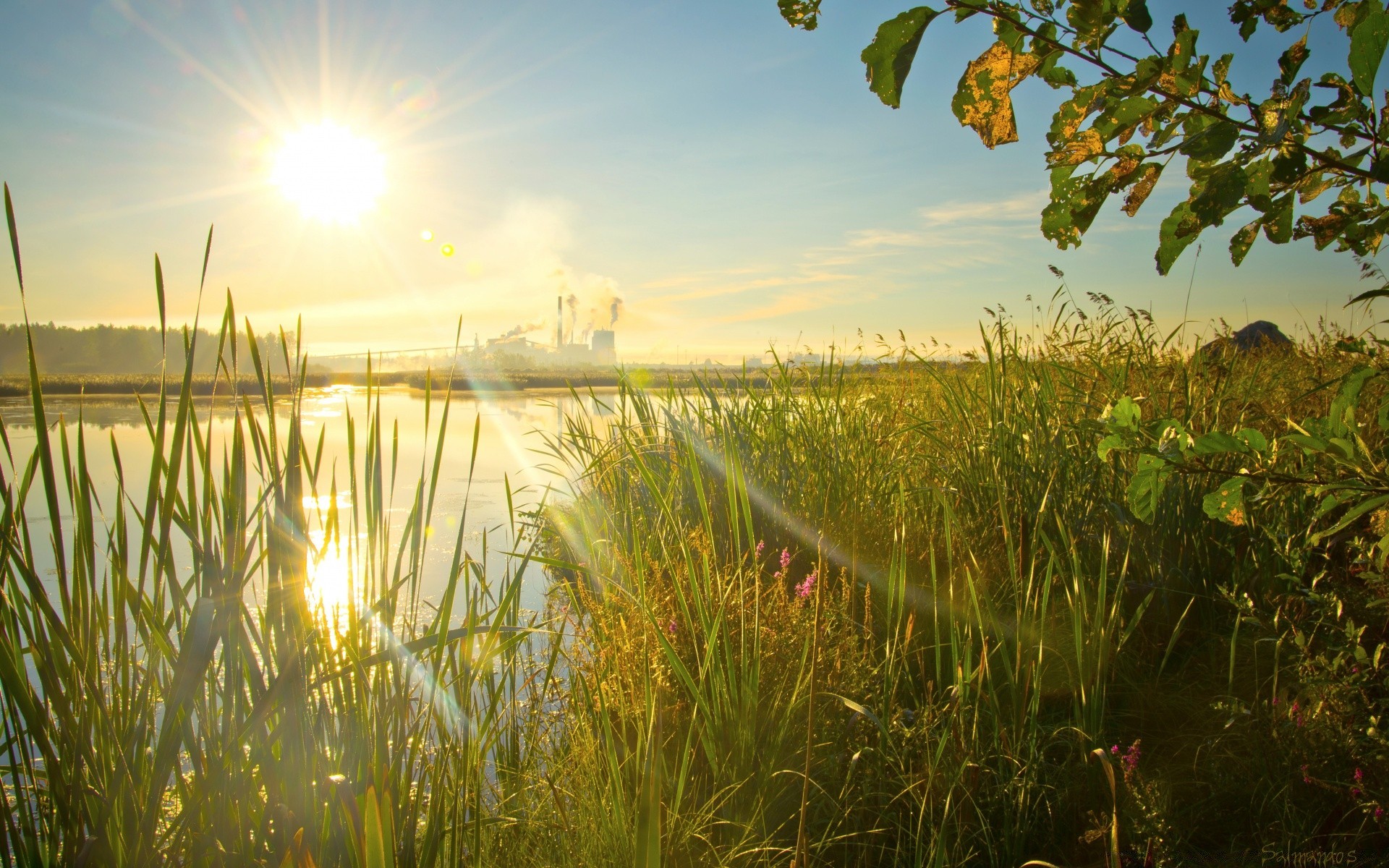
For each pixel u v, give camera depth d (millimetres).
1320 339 4004
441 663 1887
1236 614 2672
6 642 1398
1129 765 1918
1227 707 2105
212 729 1606
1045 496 2834
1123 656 2621
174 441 1480
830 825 1979
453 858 1702
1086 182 1312
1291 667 2262
